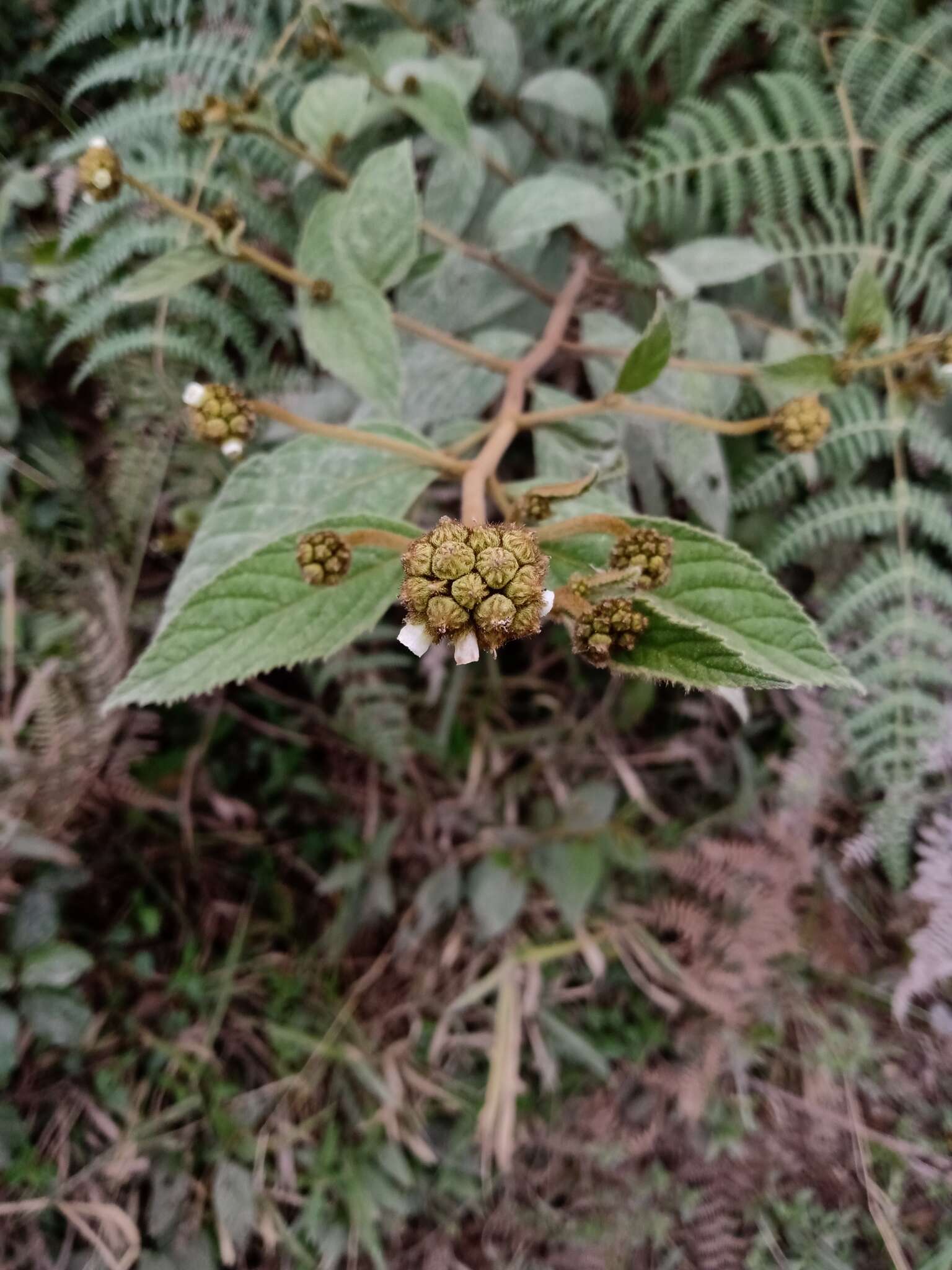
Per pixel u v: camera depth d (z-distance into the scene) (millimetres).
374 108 225
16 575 267
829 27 257
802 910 292
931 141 251
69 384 275
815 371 197
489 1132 287
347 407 255
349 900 304
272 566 158
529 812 317
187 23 254
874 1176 283
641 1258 292
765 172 253
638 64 262
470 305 250
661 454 237
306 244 201
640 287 263
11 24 260
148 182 241
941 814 255
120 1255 269
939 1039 284
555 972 309
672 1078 294
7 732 259
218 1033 297
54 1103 275
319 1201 286
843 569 268
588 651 138
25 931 267
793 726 281
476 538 132
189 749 297
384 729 288
